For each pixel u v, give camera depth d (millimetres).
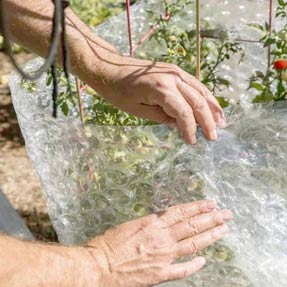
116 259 1061
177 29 1647
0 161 1831
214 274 1156
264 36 1502
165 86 1146
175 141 1220
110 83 1201
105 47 1240
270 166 1187
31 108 1427
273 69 1498
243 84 1595
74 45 1218
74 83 1515
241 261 1137
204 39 1657
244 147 1201
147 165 1239
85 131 1308
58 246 1053
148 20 1744
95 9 2062
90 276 1036
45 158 1338
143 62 1195
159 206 1218
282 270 1123
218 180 1184
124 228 1091
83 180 1290
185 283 1166
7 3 1237
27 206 1702
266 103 1268
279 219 1155
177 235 1080
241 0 1741
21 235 1419
